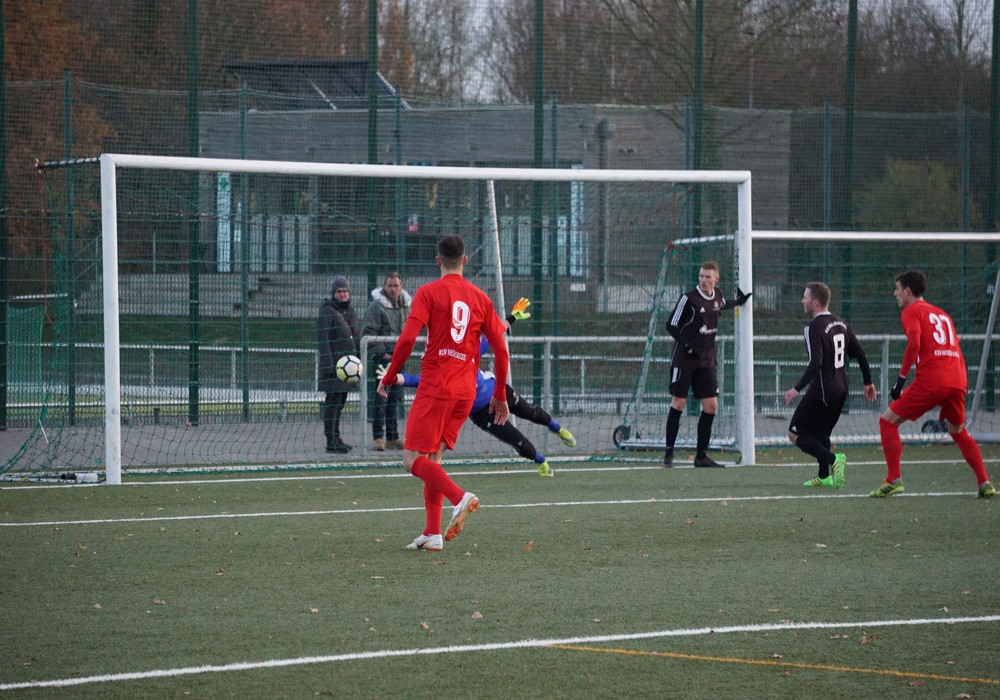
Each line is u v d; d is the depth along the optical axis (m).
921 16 60.34
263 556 23.31
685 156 57.91
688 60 57.91
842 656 16.19
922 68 60.62
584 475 37.09
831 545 24.67
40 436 41.31
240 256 51.81
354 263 51.47
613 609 18.86
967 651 16.47
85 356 47.03
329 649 16.36
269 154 54.31
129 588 20.31
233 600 19.39
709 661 15.91
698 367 38.72
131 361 48.16
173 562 22.66
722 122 58.41
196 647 16.44
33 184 50.62
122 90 51.91
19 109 50.44
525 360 54.22
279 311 52.12
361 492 33.19
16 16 50.09
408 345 22.86
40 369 45.50
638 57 57.50
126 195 51.34
